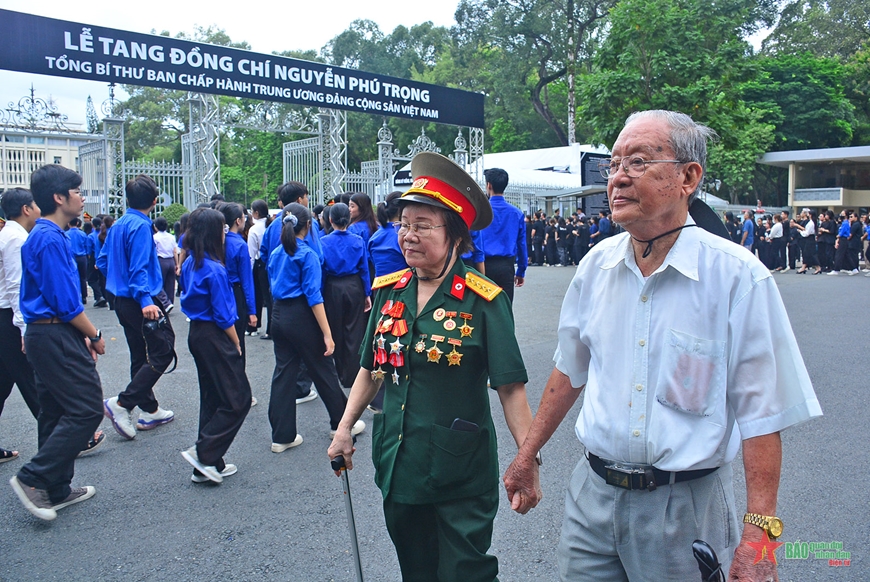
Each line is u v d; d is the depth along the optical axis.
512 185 22.66
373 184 17.50
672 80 13.57
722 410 1.70
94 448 4.80
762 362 1.64
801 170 34.25
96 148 13.30
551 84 39.78
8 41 9.59
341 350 5.70
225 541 3.44
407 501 2.21
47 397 3.91
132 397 5.00
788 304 11.66
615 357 1.83
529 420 2.23
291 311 4.58
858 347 7.83
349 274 5.64
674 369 1.72
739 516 3.58
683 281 1.74
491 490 2.29
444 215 2.25
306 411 5.77
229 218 6.24
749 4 18.30
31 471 3.62
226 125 14.11
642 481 1.75
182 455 4.38
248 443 4.93
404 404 2.25
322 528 3.58
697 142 1.75
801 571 3.05
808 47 38.88
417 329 2.26
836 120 34.75
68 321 3.70
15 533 3.54
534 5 33.31
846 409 5.40
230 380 4.12
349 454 2.45
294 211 4.63
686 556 1.74
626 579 1.88
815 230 19.59
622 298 1.84
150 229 5.02
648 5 13.32
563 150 26.31
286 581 3.06
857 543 3.27
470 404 2.25
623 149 1.75
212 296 4.04
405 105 14.43
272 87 12.41
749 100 34.69
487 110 39.97
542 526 3.54
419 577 2.36
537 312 10.76
